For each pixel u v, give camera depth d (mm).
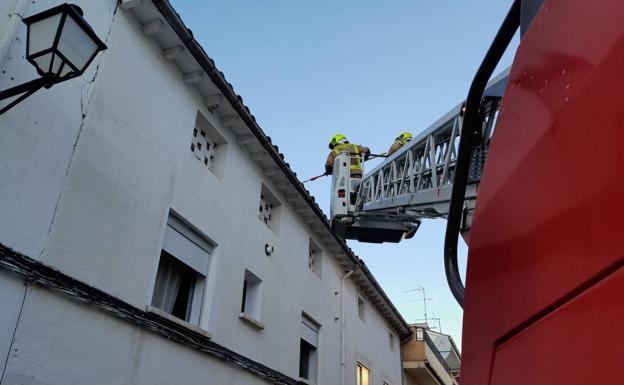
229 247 9398
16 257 5012
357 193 8641
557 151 1429
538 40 1644
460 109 5520
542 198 1490
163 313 7008
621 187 1141
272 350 10430
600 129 1232
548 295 1423
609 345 1146
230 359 8617
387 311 20016
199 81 8852
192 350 7734
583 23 1380
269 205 12008
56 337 5344
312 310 13023
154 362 6805
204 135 9664
